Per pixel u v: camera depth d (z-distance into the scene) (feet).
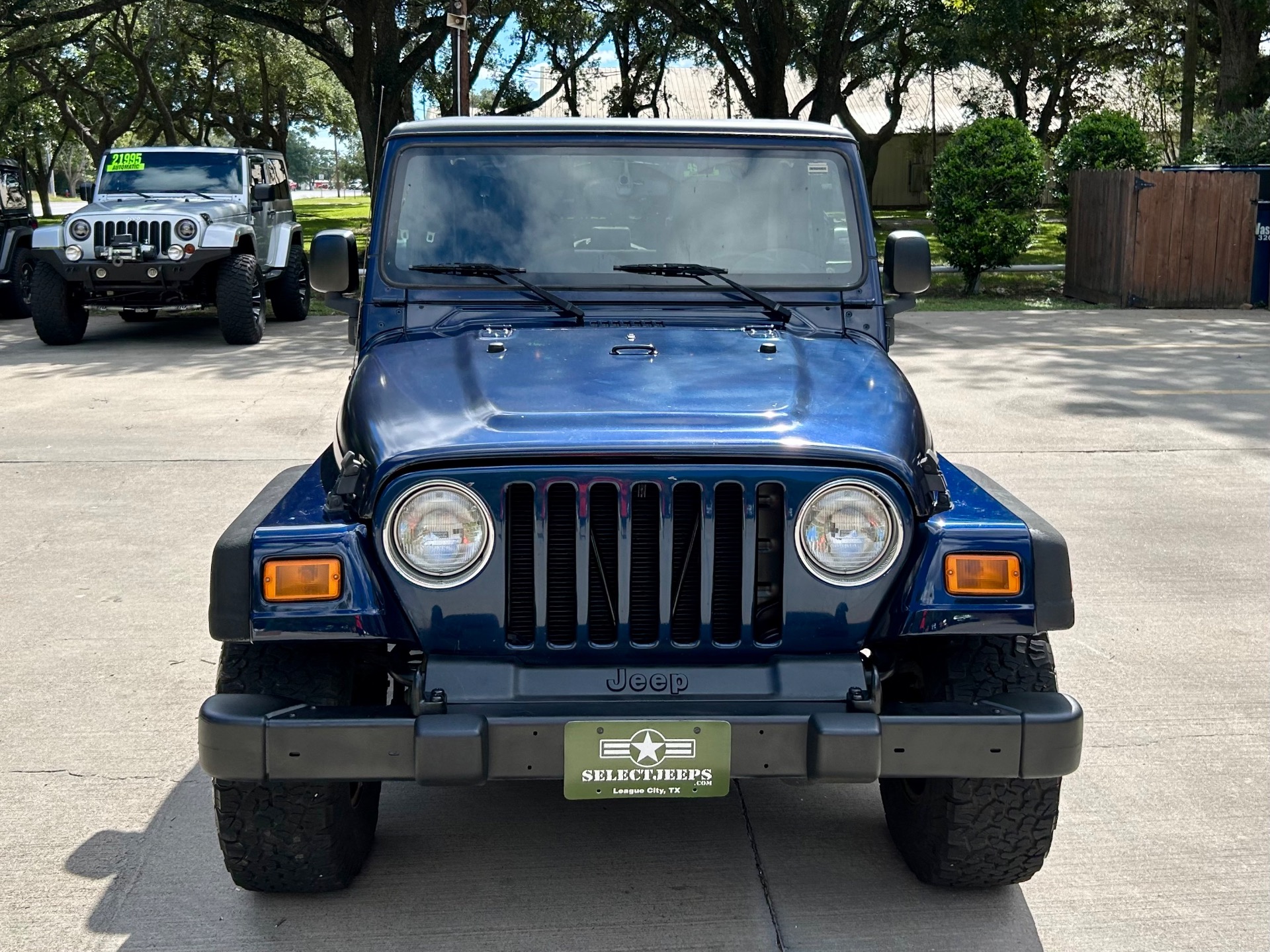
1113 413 30.86
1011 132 57.82
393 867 10.99
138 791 12.30
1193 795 12.26
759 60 82.53
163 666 15.57
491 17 90.27
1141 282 54.49
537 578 8.95
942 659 9.71
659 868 10.98
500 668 8.99
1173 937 9.89
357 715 8.79
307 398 33.32
